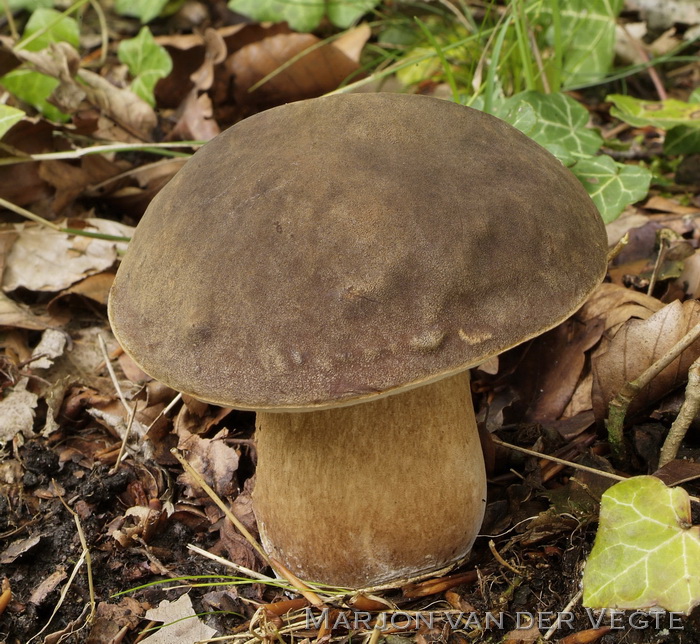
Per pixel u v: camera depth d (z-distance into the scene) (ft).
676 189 1.90
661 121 1.84
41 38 2.07
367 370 1.25
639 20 2.27
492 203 1.28
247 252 1.27
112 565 1.49
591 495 1.45
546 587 1.42
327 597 1.40
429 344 1.25
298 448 1.36
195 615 1.42
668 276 1.65
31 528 1.52
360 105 1.33
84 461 1.60
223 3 2.43
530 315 1.27
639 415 1.53
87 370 1.70
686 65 2.22
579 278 1.30
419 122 1.32
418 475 1.36
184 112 2.05
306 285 1.26
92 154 1.86
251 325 1.26
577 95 2.17
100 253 1.79
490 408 1.60
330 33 2.25
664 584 1.32
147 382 1.67
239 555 1.49
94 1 2.20
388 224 1.26
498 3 2.24
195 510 1.54
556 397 1.59
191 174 1.34
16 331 1.73
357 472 1.35
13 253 1.78
